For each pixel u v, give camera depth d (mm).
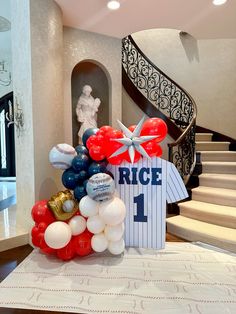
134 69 5230
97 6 2973
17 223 3084
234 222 2930
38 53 2725
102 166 2486
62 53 3125
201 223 3162
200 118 5609
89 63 3945
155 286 2037
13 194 5316
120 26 3504
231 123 5379
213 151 4574
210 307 1774
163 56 5742
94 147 2438
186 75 5645
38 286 2029
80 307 1776
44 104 2824
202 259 2518
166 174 2664
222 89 5426
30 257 2539
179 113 5617
